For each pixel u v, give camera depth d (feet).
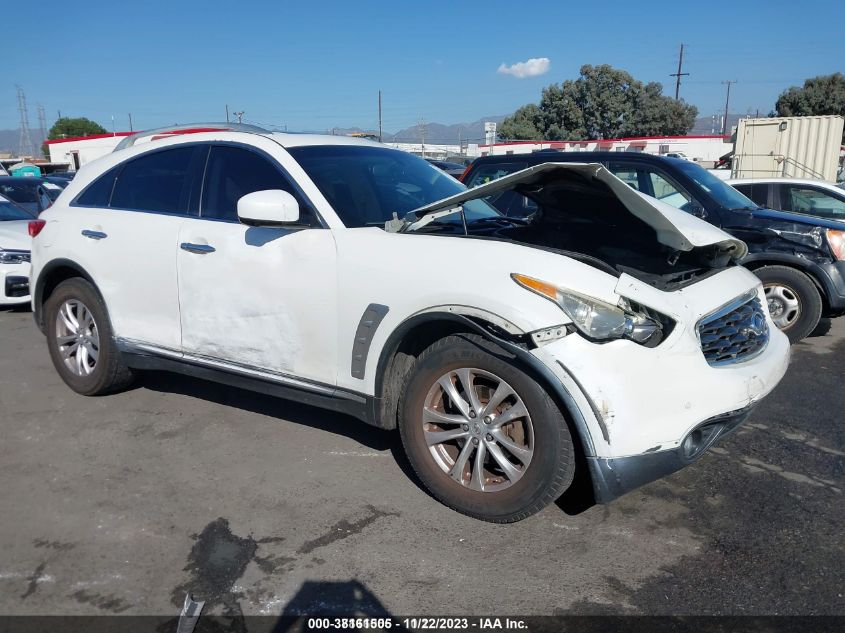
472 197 11.28
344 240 11.46
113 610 8.66
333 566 9.55
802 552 9.83
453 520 10.68
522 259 9.85
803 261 20.52
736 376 10.00
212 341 13.11
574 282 9.45
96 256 14.79
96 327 15.19
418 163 15.15
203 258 12.99
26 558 9.76
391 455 12.98
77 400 15.84
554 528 10.47
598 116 169.89
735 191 23.18
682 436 9.46
